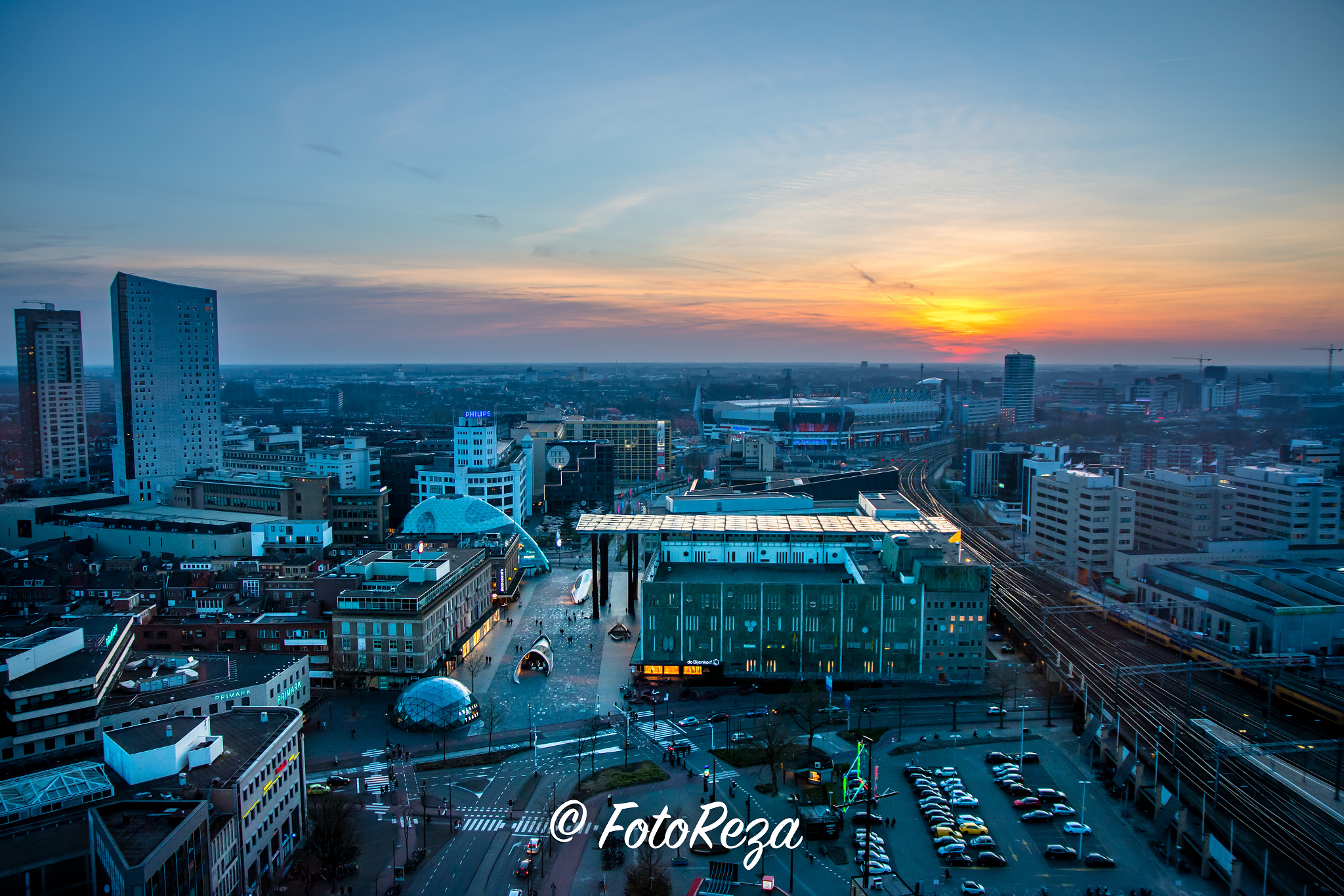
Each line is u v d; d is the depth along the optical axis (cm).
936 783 16012
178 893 10544
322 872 13288
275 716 14588
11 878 10681
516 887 12838
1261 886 12706
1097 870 13275
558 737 18150
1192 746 17350
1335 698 19112
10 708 13862
